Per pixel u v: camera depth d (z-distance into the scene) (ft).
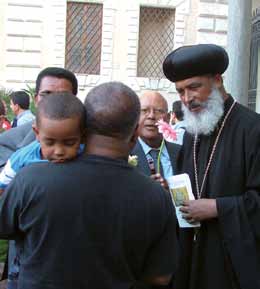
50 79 9.86
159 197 6.78
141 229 6.62
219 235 9.49
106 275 6.48
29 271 6.54
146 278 6.97
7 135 10.66
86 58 47.96
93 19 47.80
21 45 47.26
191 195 9.64
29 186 6.58
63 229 6.43
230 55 20.74
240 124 9.61
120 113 6.70
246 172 9.45
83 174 6.57
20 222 6.63
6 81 47.34
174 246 7.00
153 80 47.52
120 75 47.70
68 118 6.62
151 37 48.78
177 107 21.65
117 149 6.81
